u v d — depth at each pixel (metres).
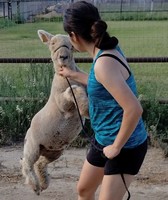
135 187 5.38
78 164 6.03
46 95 6.91
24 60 6.85
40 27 19.23
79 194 3.70
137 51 13.27
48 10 19.62
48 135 3.78
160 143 6.46
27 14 21.12
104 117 3.23
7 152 6.49
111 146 3.11
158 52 13.05
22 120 6.84
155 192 5.26
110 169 3.25
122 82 3.01
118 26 18.73
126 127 3.01
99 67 3.05
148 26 19.20
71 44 3.58
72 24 3.13
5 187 5.39
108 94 3.14
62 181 5.52
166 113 6.79
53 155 4.00
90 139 3.57
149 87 7.78
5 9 23.67
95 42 3.13
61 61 3.55
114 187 3.24
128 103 2.97
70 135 3.81
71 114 3.71
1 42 16.06
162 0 22.88
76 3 3.17
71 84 3.60
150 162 6.10
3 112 6.80
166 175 5.70
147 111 6.79
